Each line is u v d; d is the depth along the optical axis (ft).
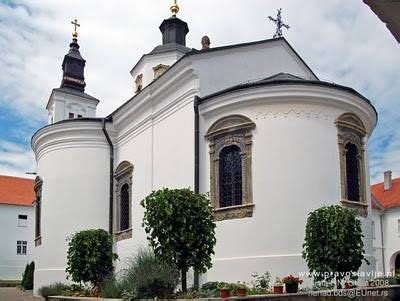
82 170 75.10
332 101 53.52
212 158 55.11
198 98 56.80
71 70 130.11
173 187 59.26
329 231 42.78
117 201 73.26
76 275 58.75
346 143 54.60
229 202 53.67
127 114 71.56
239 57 61.87
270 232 50.37
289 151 51.72
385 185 146.10
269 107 52.80
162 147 62.64
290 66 68.08
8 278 151.23
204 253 41.81
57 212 75.10
